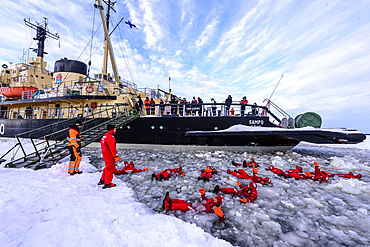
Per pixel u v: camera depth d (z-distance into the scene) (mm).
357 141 5859
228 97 9320
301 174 4426
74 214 2354
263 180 4039
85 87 11008
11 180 3551
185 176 4516
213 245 1844
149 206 2871
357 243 2021
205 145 8352
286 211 2764
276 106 7941
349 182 3799
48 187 3373
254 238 2080
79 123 4723
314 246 1963
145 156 7145
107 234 1919
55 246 1724
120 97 10258
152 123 8703
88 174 4496
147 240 1840
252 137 7922
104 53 13758
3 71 18141
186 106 8641
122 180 4211
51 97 10703
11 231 1907
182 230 2068
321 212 2744
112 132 3562
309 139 6543
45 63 18641
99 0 10711
